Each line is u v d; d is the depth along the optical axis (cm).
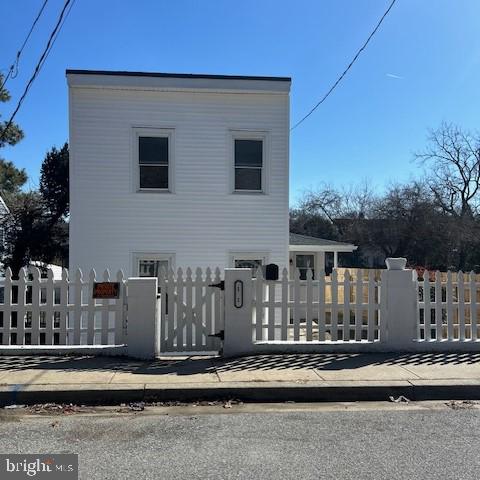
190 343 871
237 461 464
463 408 640
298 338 880
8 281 852
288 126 1432
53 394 644
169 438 524
